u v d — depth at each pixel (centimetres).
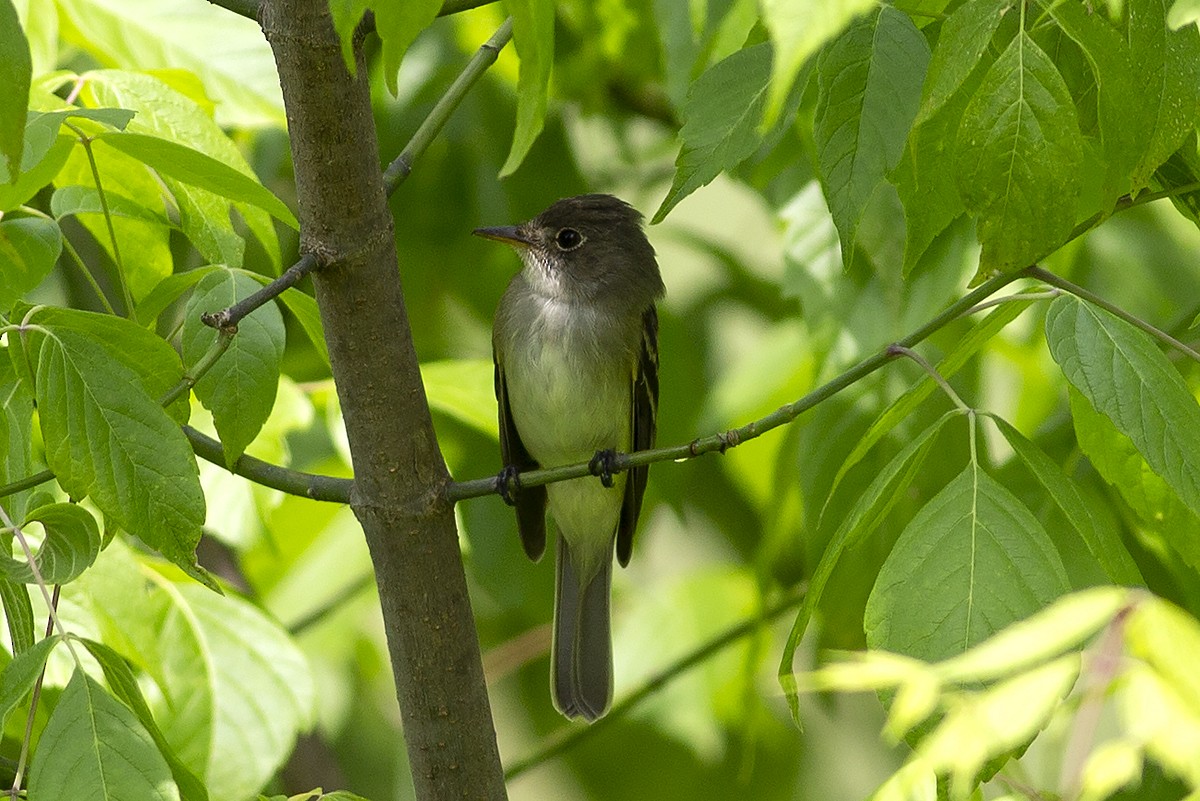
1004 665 349
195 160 581
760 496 1227
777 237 1315
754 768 1304
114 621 752
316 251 618
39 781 481
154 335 591
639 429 1092
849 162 540
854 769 1305
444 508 654
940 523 498
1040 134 492
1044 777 679
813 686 367
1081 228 591
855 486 927
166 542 548
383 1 429
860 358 923
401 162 660
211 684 784
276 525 1141
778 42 400
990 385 1159
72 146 628
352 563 1197
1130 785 659
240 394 636
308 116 597
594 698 1038
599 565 1061
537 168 1250
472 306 1280
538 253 1082
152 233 743
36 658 502
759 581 1045
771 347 1202
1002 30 570
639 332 1086
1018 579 483
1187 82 515
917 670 362
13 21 428
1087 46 503
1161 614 343
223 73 939
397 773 1293
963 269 908
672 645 1248
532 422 1070
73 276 1161
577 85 1211
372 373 637
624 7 1175
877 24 546
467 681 668
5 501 617
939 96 493
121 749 486
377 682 1294
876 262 920
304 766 1112
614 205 1113
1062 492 515
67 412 548
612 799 1330
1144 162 520
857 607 948
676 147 1300
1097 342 533
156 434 551
